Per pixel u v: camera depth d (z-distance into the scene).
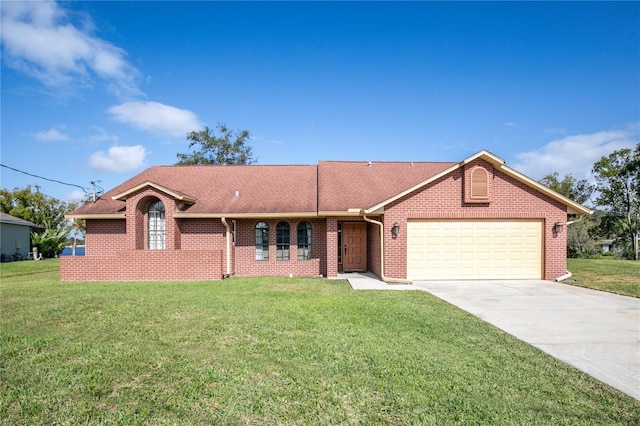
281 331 6.95
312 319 7.80
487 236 14.14
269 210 15.80
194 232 16.36
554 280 13.98
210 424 3.85
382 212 14.01
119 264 14.59
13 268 22.06
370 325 7.41
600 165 32.09
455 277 14.05
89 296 10.51
